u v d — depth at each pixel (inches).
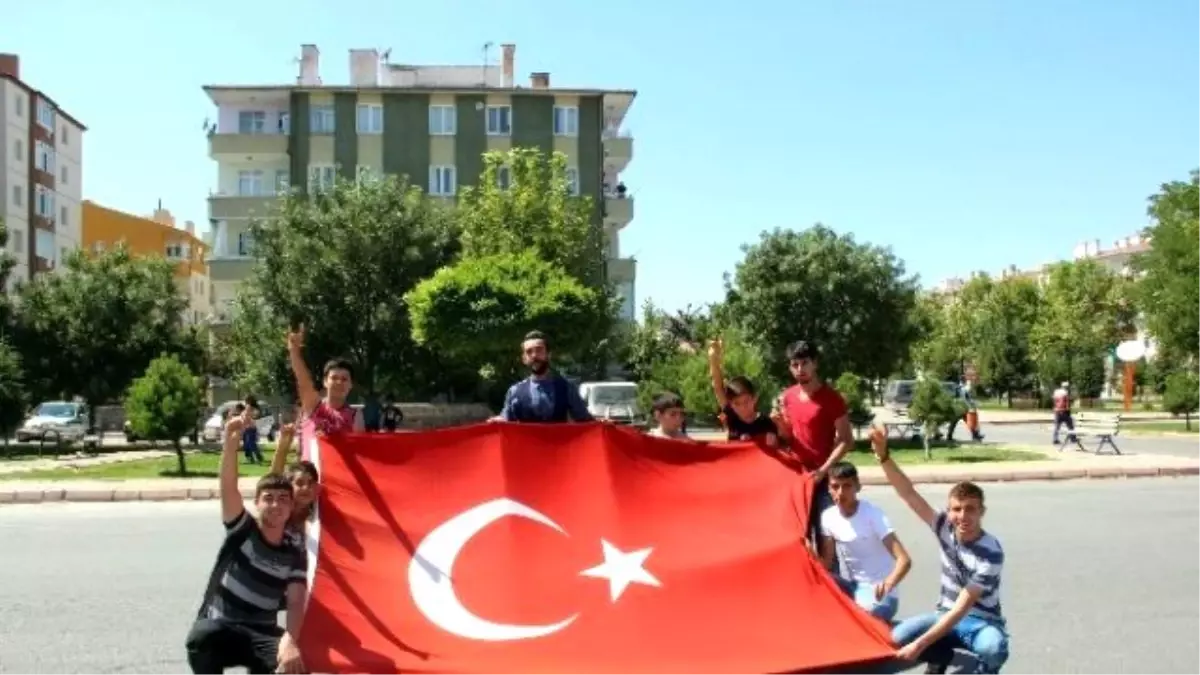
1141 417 2033.7
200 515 689.0
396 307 1540.4
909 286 1469.0
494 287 1296.8
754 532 298.8
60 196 2864.2
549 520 290.2
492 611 263.1
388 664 243.0
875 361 1477.6
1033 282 3442.4
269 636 247.0
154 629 360.8
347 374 315.9
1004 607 397.1
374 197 1600.6
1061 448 1230.9
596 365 1753.2
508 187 1921.8
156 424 944.3
